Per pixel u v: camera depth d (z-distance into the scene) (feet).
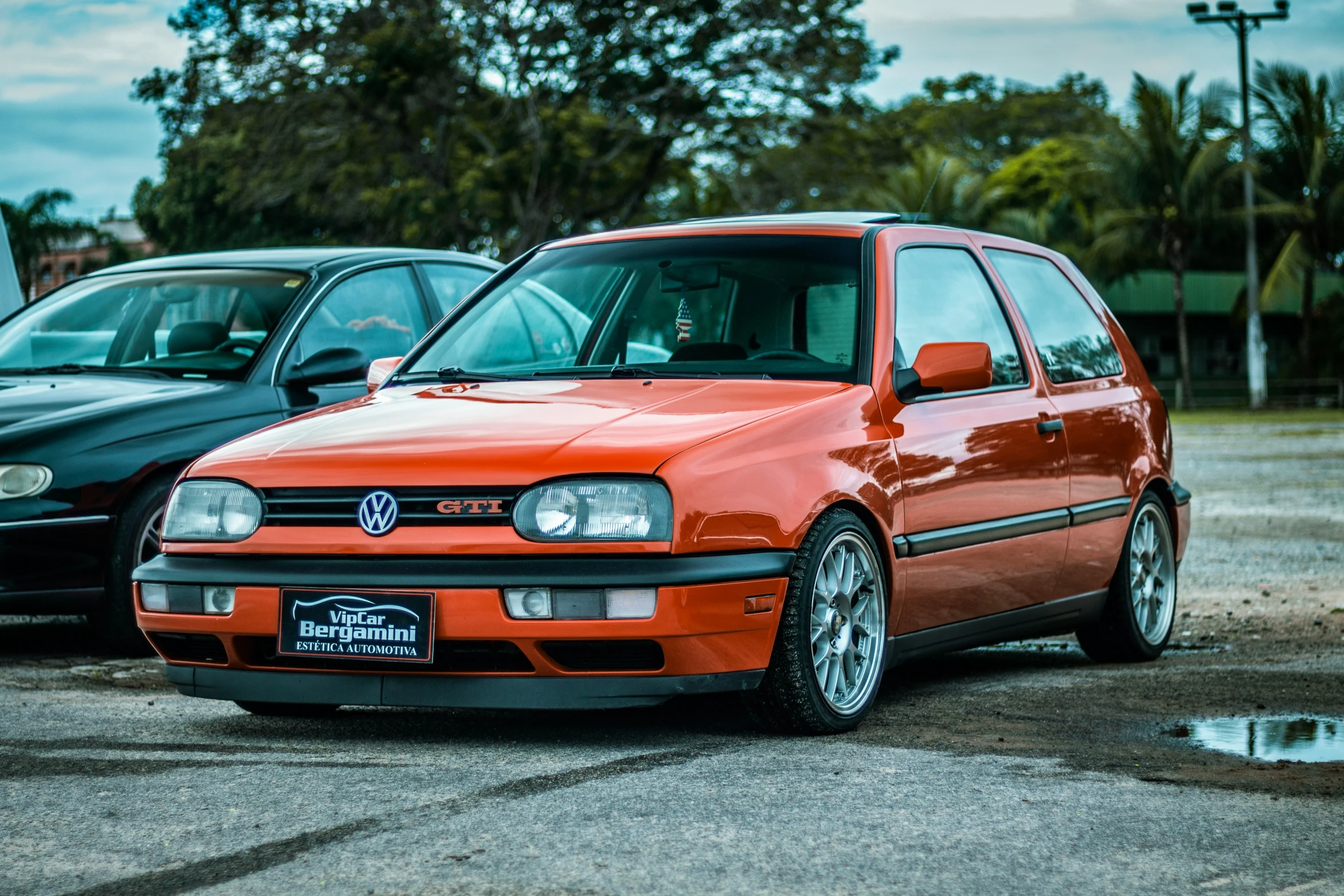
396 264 22.85
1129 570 18.35
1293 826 10.30
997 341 16.78
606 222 115.75
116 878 9.11
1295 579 26.35
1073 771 11.89
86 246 211.82
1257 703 15.20
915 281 15.85
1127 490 18.30
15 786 11.42
